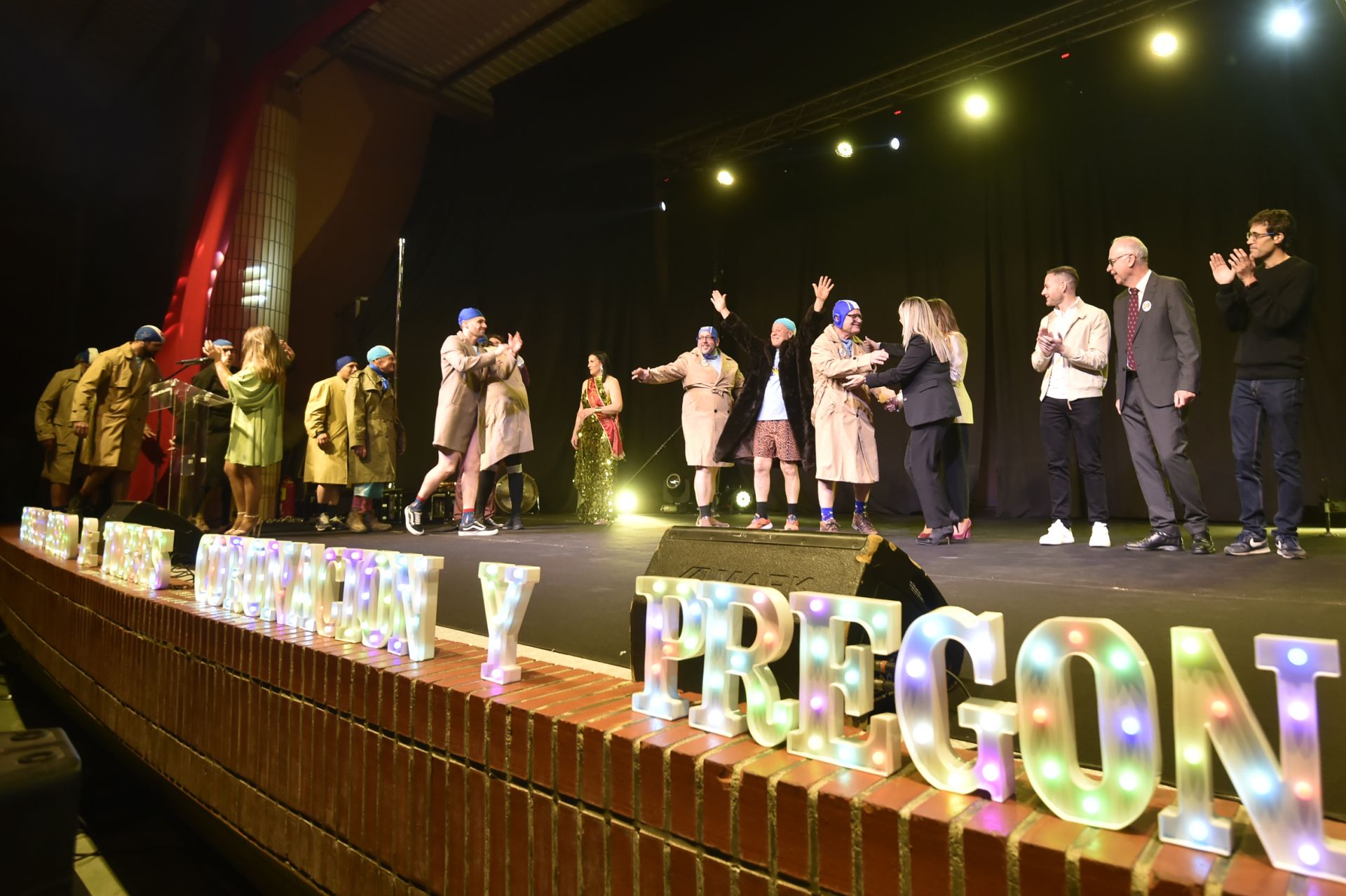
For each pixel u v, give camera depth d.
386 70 9.02
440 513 7.36
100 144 10.33
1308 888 0.70
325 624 1.78
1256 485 3.28
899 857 0.87
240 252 7.54
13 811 0.71
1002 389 7.52
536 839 1.21
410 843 1.41
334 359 9.94
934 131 7.96
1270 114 6.32
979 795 0.92
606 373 6.62
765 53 7.41
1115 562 3.04
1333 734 1.13
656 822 1.08
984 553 3.45
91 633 2.73
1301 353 3.17
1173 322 3.42
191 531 3.28
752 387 4.94
